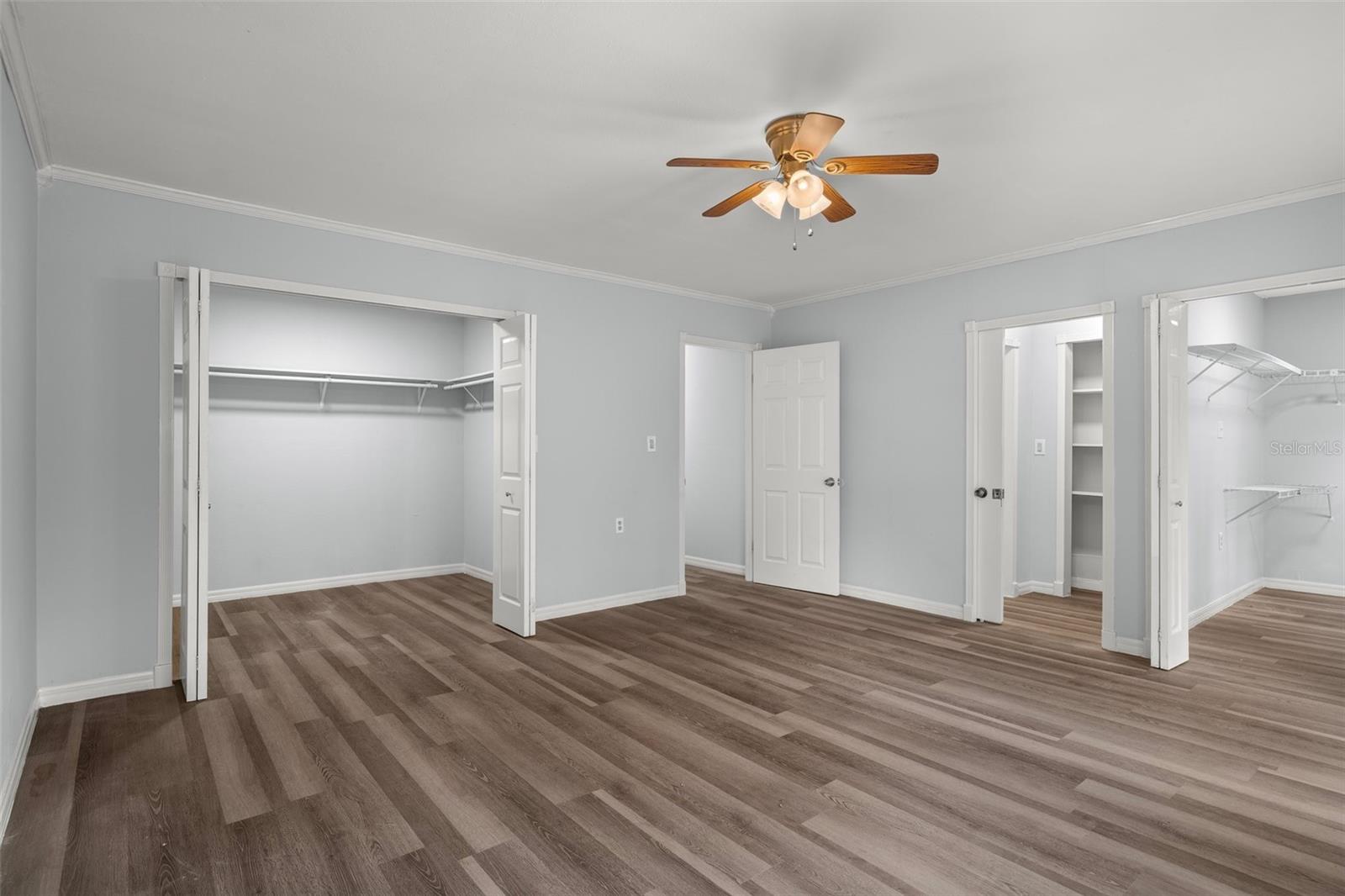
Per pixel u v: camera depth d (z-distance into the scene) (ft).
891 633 14.90
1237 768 8.64
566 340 16.52
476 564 21.22
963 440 16.10
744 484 21.49
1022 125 9.28
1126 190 11.55
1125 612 13.51
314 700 10.94
